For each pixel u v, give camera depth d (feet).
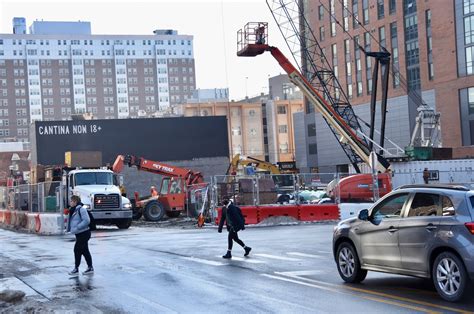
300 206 101.60
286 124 406.82
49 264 54.39
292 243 65.77
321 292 35.68
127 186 213.46
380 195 116.57
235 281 40.65
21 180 182.39
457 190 31.68
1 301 36.68
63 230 95.86
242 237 75.77
